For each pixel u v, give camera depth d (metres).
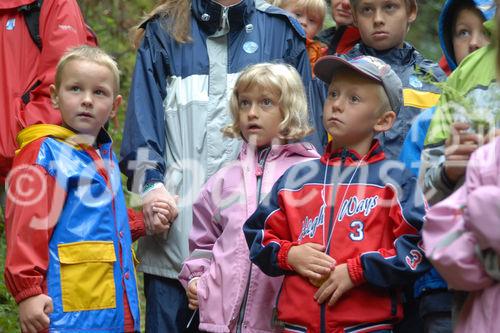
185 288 8.70
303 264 7.33
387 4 9.69
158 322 9.02
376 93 7.83
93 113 8.52
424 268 7.20
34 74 9.90
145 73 9.47
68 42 9.66
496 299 6.16
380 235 7.39
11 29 9.97
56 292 7.88
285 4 11.62
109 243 8.17
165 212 8.84
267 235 7.70
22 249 7.84
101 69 8.59
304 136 8.64
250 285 8.14
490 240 6.03
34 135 8.33
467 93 7.76
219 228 8.65
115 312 8.08
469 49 9.09
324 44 11.20
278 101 8.56
